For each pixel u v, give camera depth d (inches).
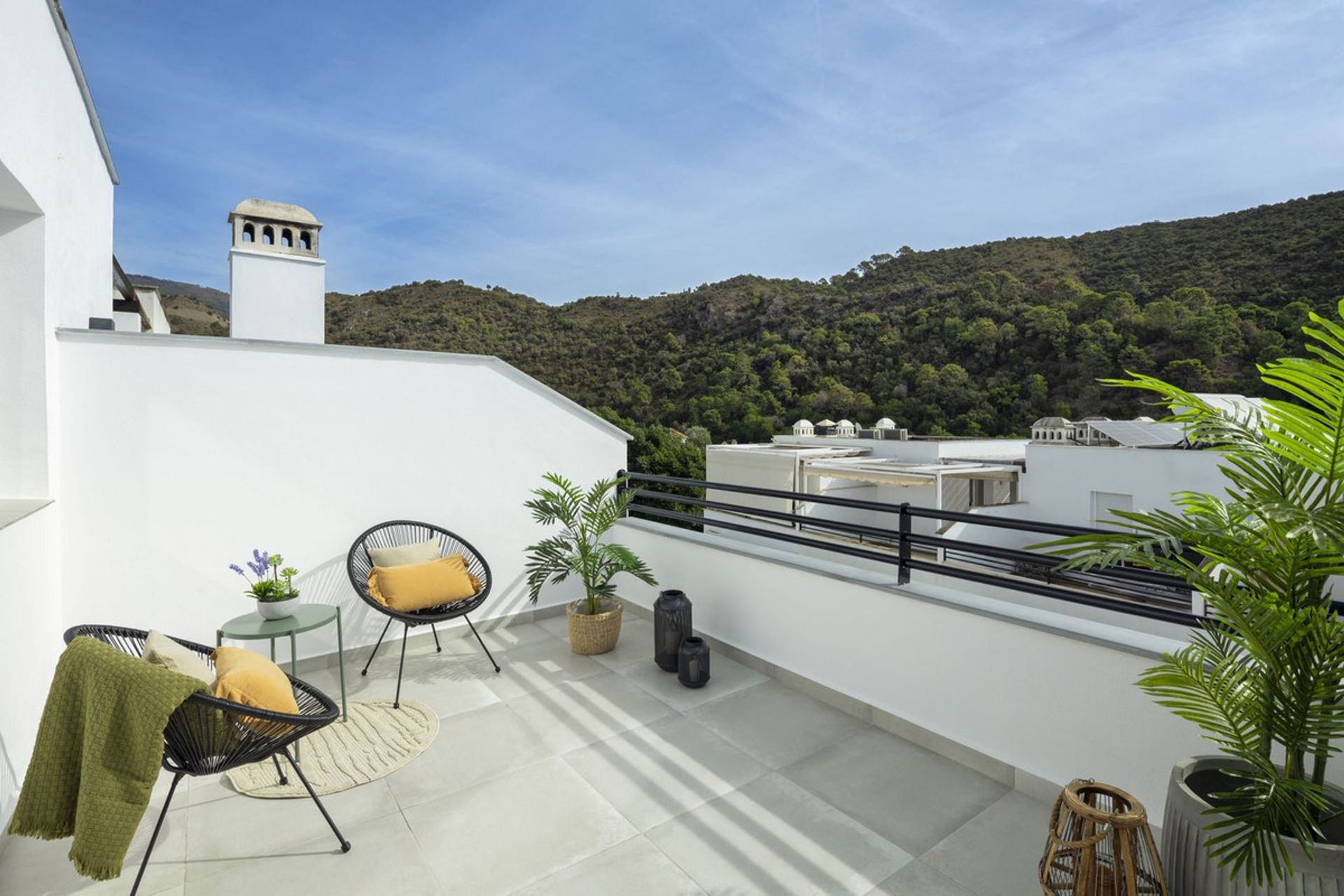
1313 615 53.7
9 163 96.6
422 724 122.0
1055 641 95.7
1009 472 556.4
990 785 101.8
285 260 263.4
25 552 100.1
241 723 78.3
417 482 165.6
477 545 175.8
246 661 86.0
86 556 126.3
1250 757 58.1
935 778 103.7
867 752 111.8
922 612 113.4
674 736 117.6
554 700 132.8
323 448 152.3
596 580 166.2
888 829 91.0
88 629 88.2
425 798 99.3
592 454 196.9
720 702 131.4
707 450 737.0
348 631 155.1
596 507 169.3
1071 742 94.3
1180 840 59.4
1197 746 82.5
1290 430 55.9
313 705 94.9
